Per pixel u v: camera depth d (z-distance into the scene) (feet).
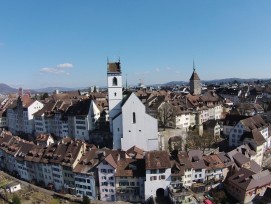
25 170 439.63
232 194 344.90
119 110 467.93
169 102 540.93
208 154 393.91
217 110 647.56
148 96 634.02
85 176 360.28
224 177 368.27
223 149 468.75
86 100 531.50
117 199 353.10
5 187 401.70
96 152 384.47
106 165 349.00
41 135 510.99
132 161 362.33
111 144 464.24
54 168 392.68
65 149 401.08
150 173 336.29
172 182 338.75
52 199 363.56
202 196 338.75
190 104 585.63
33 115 608.19
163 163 339.16
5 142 509.35
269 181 343.26
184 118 535.60
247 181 331.36
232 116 525.75
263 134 486.79
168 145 468.75
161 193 343.87
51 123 574.15
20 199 364.58
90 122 506.48
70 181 377.91
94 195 359.05
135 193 349.61
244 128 459.32
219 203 328.29
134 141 428.15
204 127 526.57
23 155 442.91
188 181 353.92
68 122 533.55
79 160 380.78
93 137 497.05
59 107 581.94
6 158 489.67
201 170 355.97
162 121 516.32
